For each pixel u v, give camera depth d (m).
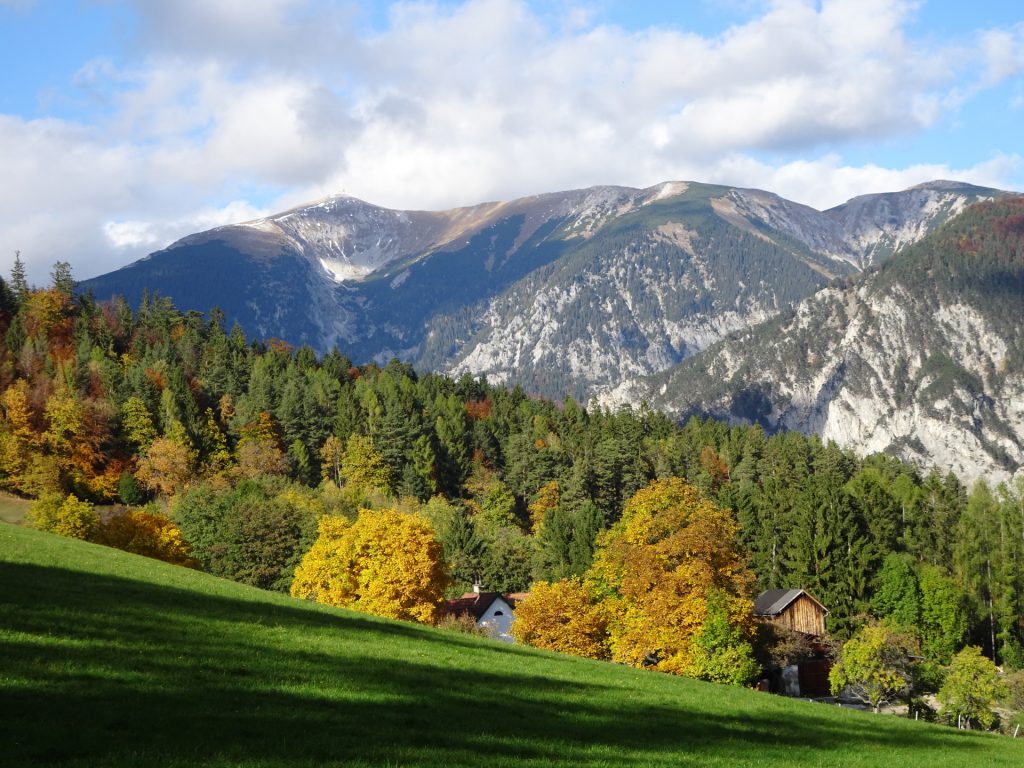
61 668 24.92
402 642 42.19
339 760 20.59
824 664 91.75
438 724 26.06
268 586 113.00
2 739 18.64
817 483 133.75
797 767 28.98
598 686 40.81
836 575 108.94
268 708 24.42
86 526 96.00
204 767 18.59
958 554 125.75
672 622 72.81
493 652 46.50
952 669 84.56
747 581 75.62
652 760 26.22
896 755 35.66
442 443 195.12
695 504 80.94
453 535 132.88
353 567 82.94
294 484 163.12
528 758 23.66
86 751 18.64
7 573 39.69
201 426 178.25
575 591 81.62
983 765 35.94
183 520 128.75
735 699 45.28
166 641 31.11
